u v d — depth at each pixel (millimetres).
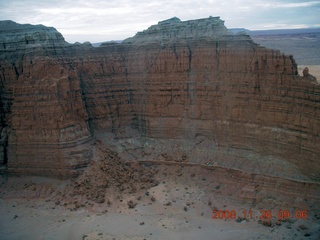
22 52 68625
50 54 69500
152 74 70188
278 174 55094
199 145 65750
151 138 70250
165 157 65812
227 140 63281
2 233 51188
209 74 65562
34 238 49469
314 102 53250
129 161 65562
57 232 50438
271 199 53094
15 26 72875
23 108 63094
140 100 72500
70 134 62562
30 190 60969
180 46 68062
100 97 71562
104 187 59188
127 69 74000
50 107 62156
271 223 49219
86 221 52500
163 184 60750
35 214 55438
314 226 47750
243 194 55125
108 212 54500
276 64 57438
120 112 73000
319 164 52281
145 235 48531
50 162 62188
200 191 58250
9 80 67188
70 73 65250
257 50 59812
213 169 60906
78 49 73375
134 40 76188
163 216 53031
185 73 67688
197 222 51281
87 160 62375
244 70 61438
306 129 54250
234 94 62438
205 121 66062
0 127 66938
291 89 56312
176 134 68500
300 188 52438
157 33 73812
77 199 57750
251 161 58969
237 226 49719
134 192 58750
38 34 70250
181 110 68188
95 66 72375
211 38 65750
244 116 61406
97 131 70000
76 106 65312
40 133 62750
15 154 63625
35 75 64875
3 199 59812
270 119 58469
